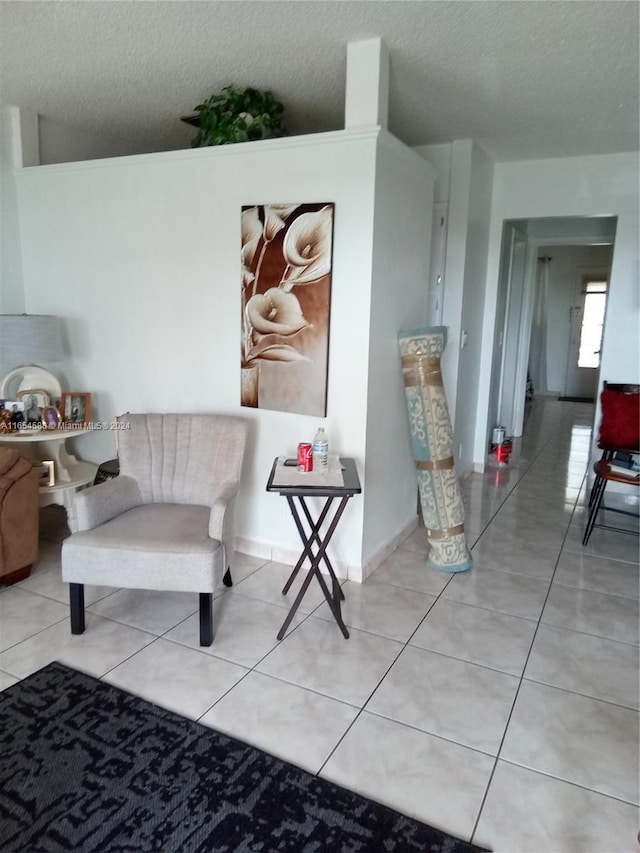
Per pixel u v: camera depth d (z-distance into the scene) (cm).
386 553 337
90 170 339
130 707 209
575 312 976
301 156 279
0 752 188
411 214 315
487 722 206
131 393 357
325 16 234
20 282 379
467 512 418
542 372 1005
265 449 319
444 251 424
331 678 228
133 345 350
